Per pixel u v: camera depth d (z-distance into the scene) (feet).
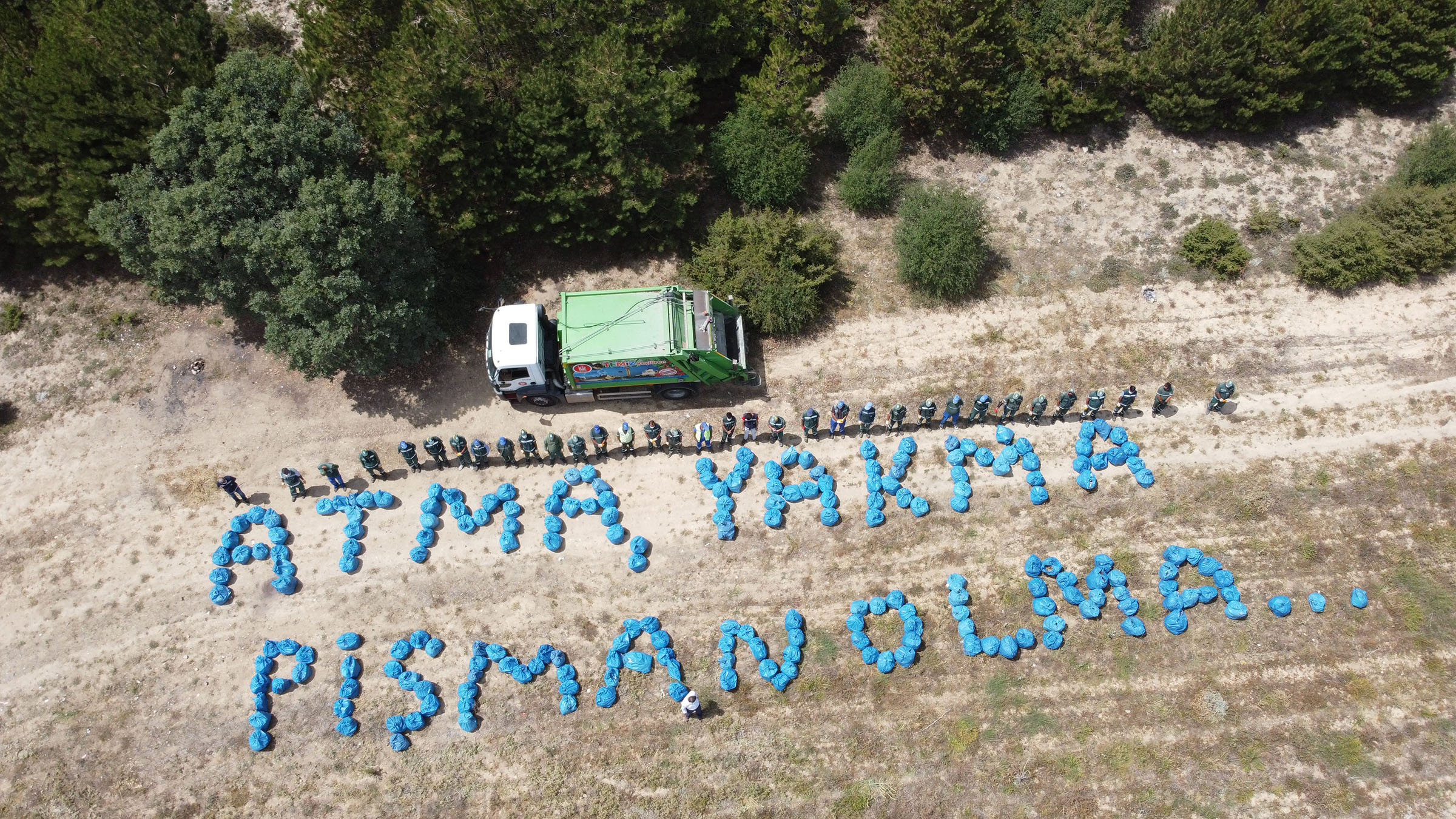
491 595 85.87
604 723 80.07
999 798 77.05
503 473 92.43
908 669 82.53
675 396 95.61
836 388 97.66
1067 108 112.16
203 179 86.53
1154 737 79.41
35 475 91.09
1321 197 109.50
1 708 80.02
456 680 81.87
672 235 105.09
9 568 86.33
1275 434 94.17
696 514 90.22
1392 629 84.23
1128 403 92.94
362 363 88.69
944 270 99.40
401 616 84.74
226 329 98.89
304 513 89.66
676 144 99.96
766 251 97.60
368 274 87.56
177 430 93.86
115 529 88.48
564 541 88.58
